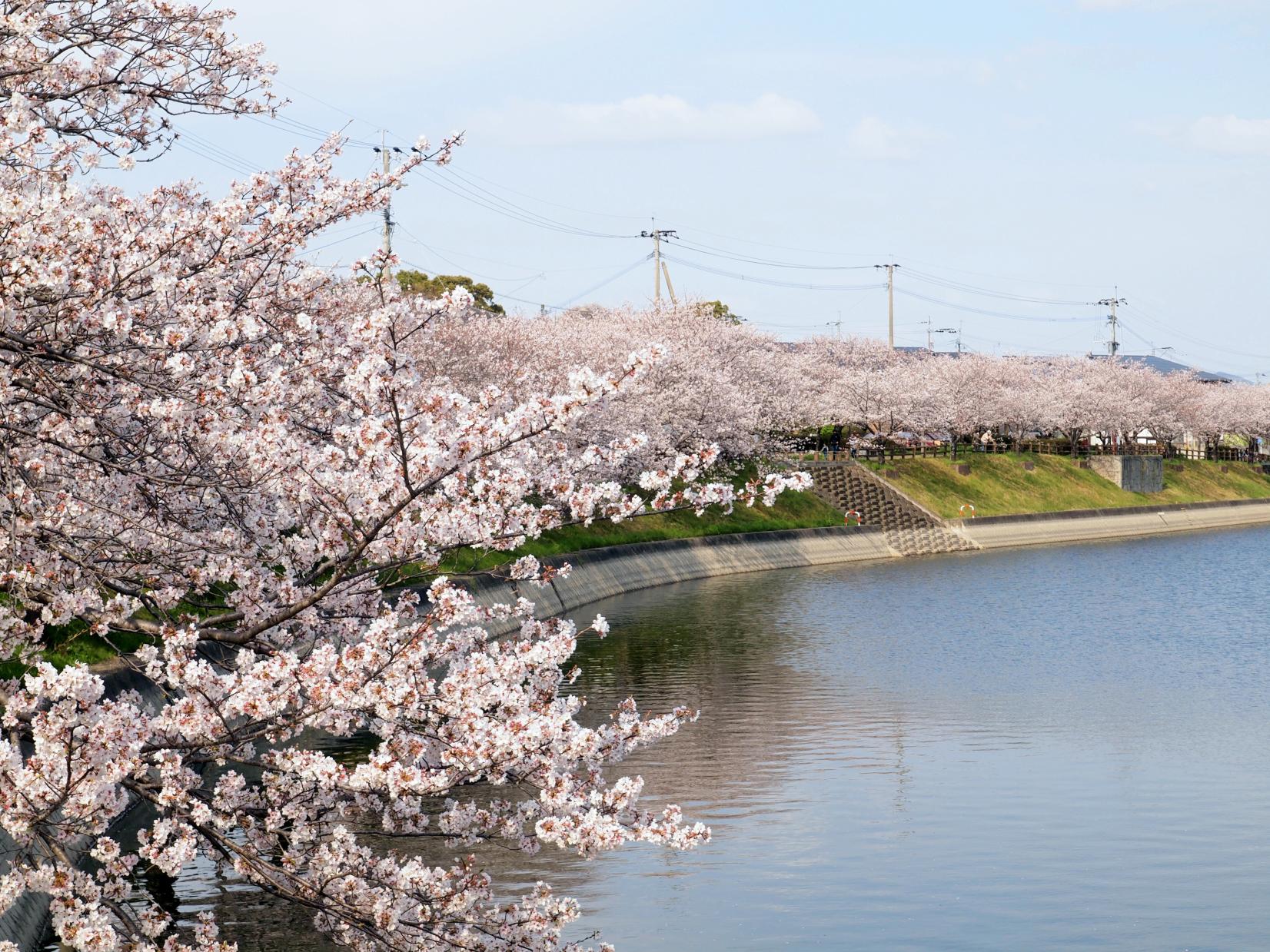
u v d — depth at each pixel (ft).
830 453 274.98
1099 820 63.46
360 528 31.32
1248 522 330.54
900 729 84.79
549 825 26.71
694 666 109.19
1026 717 88.89
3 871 38.88
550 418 27.58
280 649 31.27
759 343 262.26
